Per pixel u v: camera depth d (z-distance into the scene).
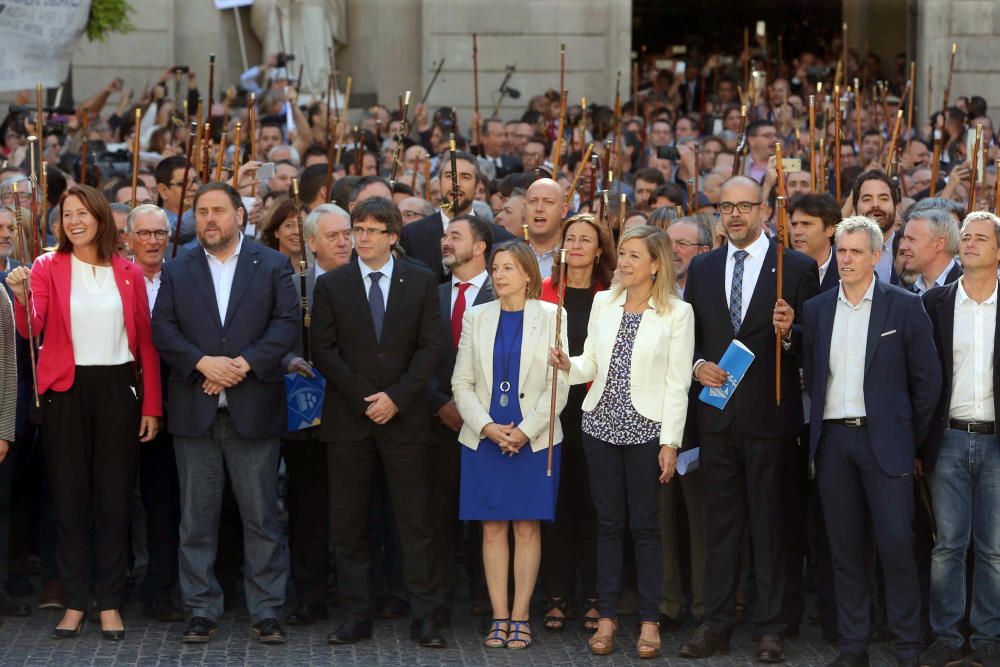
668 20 26.64
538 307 7.26
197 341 7.08
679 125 14.24
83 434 7.15
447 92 18.62
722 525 7.06
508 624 7.22
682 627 7.55
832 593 7.23
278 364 7.11
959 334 6.77
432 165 12.65
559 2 18.64
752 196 7.04
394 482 7.18
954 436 6.77
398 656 7.00
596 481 7.12
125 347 7.21
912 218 7.31
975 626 6.84
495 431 7.09
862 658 6.75
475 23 18.56
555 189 7.90
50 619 7.50
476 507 7.16
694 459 7.31
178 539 7.63
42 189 7.98
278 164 10.34
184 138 12.41
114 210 8.30
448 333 7.66
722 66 19.72
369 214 7.15
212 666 6.79
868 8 22.88
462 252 7.66
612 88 18.72
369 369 7.15
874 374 6.70
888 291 6.77
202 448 7.14
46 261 7.21
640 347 7.07
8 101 17.83
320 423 7.28
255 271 7.19
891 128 13.68
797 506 7.25
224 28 18.64
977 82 18.38
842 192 10.59
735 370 6.92
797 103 15.16
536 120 15.23
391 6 18.91
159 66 18.31
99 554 7.18
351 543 7.21
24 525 7.88
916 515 7.19
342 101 18.91
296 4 18.61
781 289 6.93
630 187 11.50
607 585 7.10
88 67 18.20
